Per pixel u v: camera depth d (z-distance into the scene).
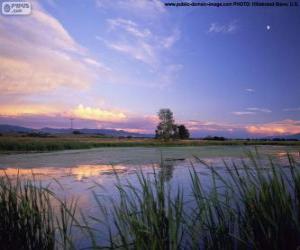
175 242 2.68
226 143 63.38
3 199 3.89
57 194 8.54
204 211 3.26
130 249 2.95
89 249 4.19
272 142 66.50
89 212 6.45
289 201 3.11
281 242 2.87
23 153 29.25
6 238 3.74
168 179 10.72
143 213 2.88
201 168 14.96
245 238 3.15
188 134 91.81
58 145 37.59
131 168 15.77
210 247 3.19
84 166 16.97
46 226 3.95
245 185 3.22
